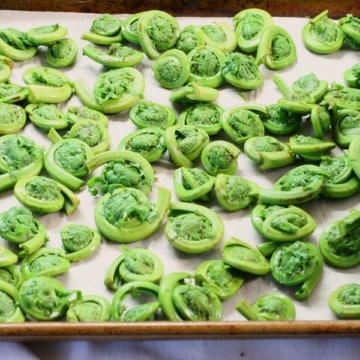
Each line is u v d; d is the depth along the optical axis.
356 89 0.74
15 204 0.65
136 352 0.58
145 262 0.60
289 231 0.61
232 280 0.60
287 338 0.56
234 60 0.74
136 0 0.81
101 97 0.72
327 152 0.69
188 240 0.61
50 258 0.60
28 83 0.73
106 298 0.59
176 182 0.66
